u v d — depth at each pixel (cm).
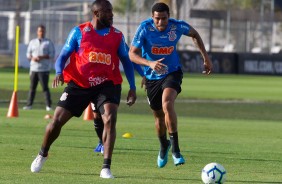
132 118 5962
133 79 2884
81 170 3014
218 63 14512
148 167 3197
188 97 8619
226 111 7112
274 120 6366
